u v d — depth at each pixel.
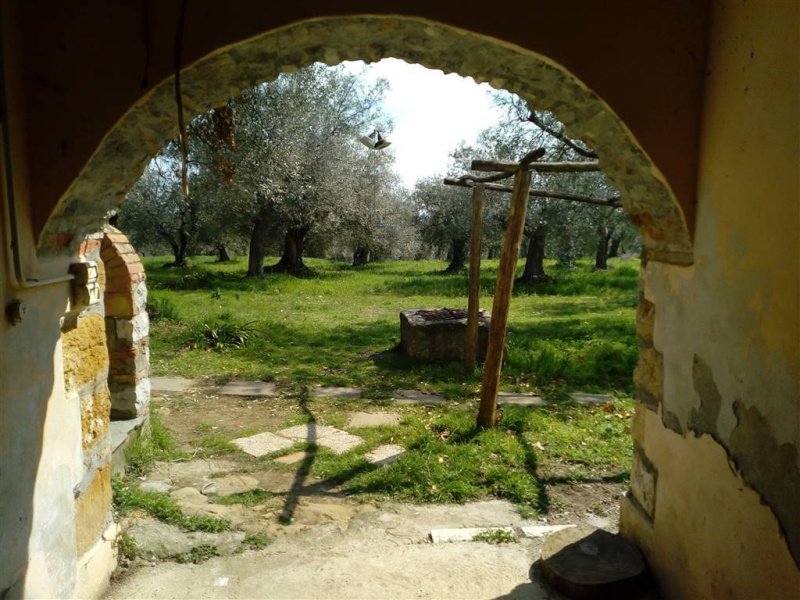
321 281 19.25
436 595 2.85
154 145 2.60
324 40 2.44
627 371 7.42
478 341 7.94
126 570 3.05
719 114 2.24
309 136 17.83
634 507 3.07
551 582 2.88
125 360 4.77
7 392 2.03
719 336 2.23
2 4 2.02
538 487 4.17
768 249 1.93
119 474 4.22
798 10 1.78
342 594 2.86
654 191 2.56
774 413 1.89
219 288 16.53
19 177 2.12
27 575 2.15
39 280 2.21
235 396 6.50
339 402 6.25
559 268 22.64
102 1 2.21
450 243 26.19
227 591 2.88
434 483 4.18
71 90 2.21
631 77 2.37
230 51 2.26
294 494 4.07
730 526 2.16
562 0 2.31
